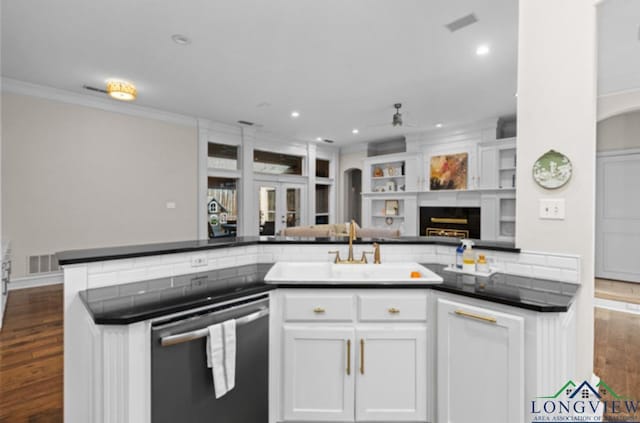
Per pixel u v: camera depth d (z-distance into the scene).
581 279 1.72
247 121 5.89
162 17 2.61
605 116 2.24
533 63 1.88
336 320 1.68
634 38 1.88
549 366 1.36
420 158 6.58
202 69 3.61
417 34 2.85
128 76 3.83
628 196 4.40
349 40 2.96
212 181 6.11
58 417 1.76
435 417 1.66
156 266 1.79
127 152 4.97
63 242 4.46
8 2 2.40
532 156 1.88
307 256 2.28
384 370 1.67
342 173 8.31
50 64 3.52
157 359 1.26
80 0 2.39
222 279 1.79
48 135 4.31
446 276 1.89
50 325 3.05
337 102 4.73
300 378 1.68
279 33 2.84
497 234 5.48
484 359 1.47
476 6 2.43
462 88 4.13
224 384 1.40
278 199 7.17
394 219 7.29
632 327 3.00
